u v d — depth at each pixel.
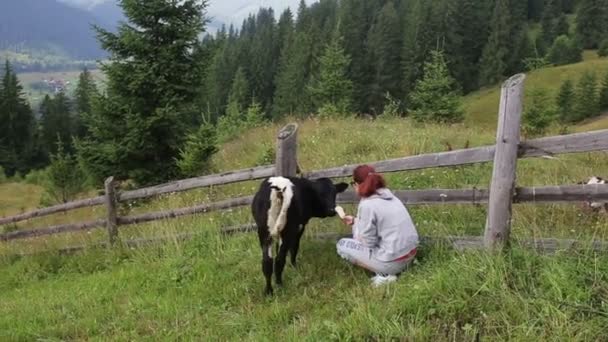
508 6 100.12
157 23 12.53
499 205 5.05
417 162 5.77
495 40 85.94
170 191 8.67
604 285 4.31
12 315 6.78
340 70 29.94
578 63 80.62
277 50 106.81
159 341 5.29
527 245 5.05
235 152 14.91
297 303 5.43
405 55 77.62
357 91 72.38
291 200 5.55
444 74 23.16
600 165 8.66
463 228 6.15
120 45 12.65
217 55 13.28
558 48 89.19
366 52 82.50
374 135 12.59
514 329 4.14
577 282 4.42
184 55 12.92
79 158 12.88
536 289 4.46
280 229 5.49
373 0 117.12
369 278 5.61
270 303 5.60
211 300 6.07
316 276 5.94
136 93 12.54
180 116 12.73
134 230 9.52
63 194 21.11
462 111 23.94
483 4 96.38
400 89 76.69
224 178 7.79
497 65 84.50
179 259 7.34
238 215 8.34
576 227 5.75
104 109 12.52
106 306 6.49
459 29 86.62
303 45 81.19
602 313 4.03
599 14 98.56
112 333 5.72
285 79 78.12
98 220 9.68
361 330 4.46
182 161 12.19
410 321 4.53
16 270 9.67
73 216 16.27
